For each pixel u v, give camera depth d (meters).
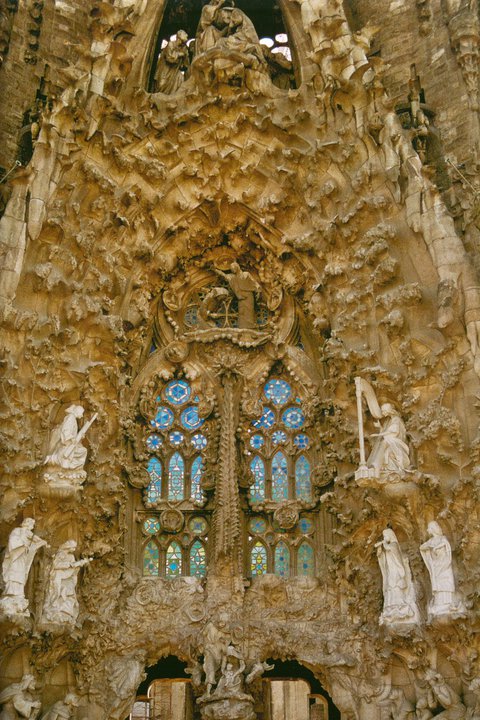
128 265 20.03
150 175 20.30
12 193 18.91
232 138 20.75
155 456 20.64
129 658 18.45
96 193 19.64
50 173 18.94
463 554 16.95
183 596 19.03
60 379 18.25
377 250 18.70
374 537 18.12
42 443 17.81
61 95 19.45
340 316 19.27
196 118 20.58
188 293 21.89
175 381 21.17
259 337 21.09
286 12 21.66
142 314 20.25
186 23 25.44
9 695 16.59
